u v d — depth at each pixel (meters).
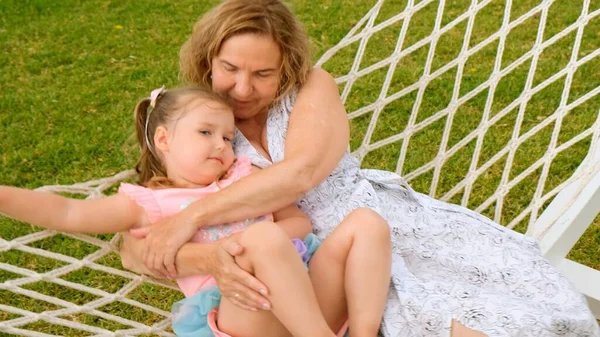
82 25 6.36
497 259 2.24
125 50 5.88
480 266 2.22
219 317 2.03
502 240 2.30
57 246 3.61
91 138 4.60
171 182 2.24
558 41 5.50
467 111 4.65
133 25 6.33
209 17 2.22
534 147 4.20
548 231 2.61
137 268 2.19
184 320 2.12
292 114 2.29
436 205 2.40
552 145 2.65
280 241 1.87
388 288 2.05
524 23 5.84
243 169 2.24
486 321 1.96
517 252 2.26
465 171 4.04
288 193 2.12
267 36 2.16
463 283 2.19
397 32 5.95
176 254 2.06
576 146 4.19
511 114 4.57
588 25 5.75
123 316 3.18
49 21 6.48
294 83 2.32
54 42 6.08
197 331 2.09
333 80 2.41
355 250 2.00
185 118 2.19
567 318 2.00
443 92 4.89
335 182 2.31
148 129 2.29
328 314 2.05
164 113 2.24
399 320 2.02
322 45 5.81
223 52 2.17
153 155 2.31
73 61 5.74
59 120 4.84
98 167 4.30
